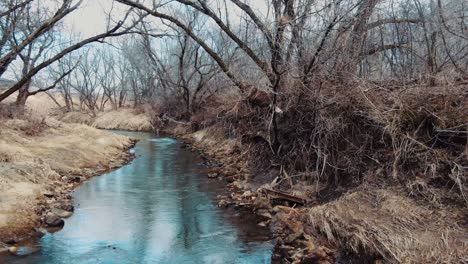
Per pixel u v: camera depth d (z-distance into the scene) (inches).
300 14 414.3
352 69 385.1
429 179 276.1
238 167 537.6
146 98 1694.1
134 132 1407.5
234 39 483.5
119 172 567.2
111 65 1926.7
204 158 699.4
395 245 225.6
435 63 369.4
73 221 340.5
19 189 372.2
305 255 255.3
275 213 351.6
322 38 404.8
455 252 209.3
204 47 535.5
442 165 277.6
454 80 317.1
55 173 469.1
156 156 743.1
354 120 356.2
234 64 631.2
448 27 366.6
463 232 224.8
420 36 433.4
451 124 285.7
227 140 742.5
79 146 647.8
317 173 371.9
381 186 296.7
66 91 1916.8
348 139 358.0
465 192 250.4
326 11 401.7
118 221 345.1
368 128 346.9
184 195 433.1
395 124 313.4
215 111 861.8
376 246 231.5
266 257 272.7
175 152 802.8
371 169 324.2
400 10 441.1
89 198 415.5
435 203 255.8
